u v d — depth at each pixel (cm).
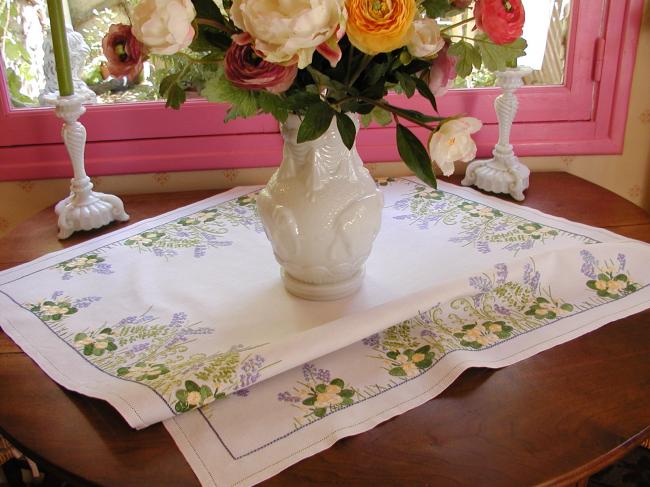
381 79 73
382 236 109
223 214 121
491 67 77
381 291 91
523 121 139
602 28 132
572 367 73
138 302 90
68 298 92
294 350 71
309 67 68
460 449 61
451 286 83
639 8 130
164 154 135
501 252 101
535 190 128
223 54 71
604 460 60
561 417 65
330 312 85
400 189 130
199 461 60
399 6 61
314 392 69
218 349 77
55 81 130
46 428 65
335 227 80
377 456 60
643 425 63
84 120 132
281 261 87
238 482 57
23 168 132
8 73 129
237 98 68
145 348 79
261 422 65
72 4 125
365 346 77
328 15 58
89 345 80
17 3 125
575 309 84
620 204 119
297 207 80
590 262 91
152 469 59
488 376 72
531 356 75
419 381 71
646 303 85
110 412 67
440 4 72
